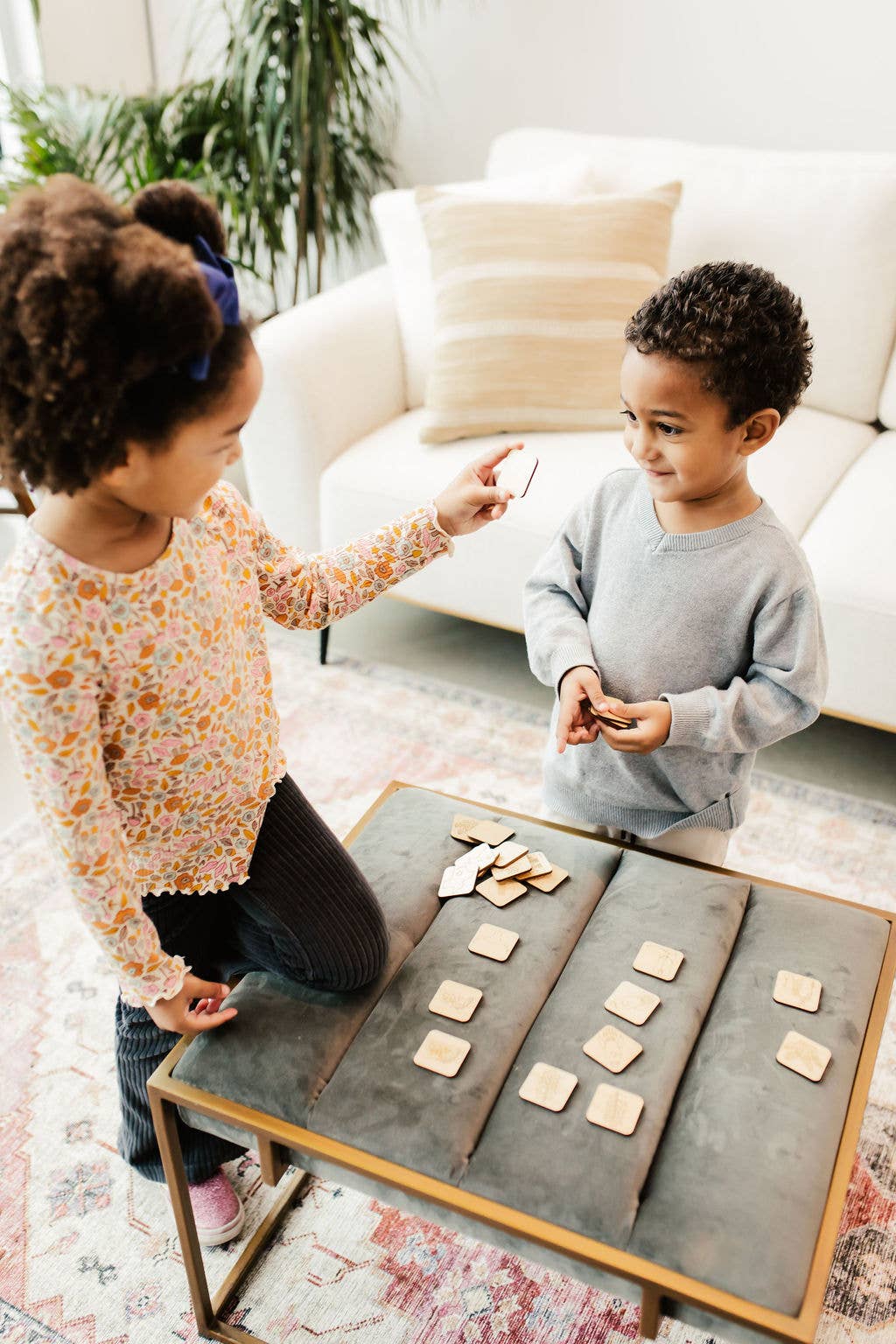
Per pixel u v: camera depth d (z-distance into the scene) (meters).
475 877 1.20
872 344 2.22
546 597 1.29
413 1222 1.34
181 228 0.84
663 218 2.14
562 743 1.19
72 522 0.85
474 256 2.10
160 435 0.78
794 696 1.15
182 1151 1.28
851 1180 1.37
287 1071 1.01
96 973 1.64
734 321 0.98
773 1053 1.02
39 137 2.53
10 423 0.77
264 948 1.17
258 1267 1.29
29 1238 1.32
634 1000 1.06
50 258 0.71
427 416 2.14
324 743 2.08
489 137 2.82
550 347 2.08
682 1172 0.93
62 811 0.89
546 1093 0.98
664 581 1.16
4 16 2.72
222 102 2.71
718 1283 0.86
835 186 2.16
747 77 2.49
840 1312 1.24
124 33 3.01
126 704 0.93
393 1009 1.07
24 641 0.84
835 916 1.16
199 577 0.95
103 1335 1.22
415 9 2.71
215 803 1.07
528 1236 0.90
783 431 2.18
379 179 2.98
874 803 1.96
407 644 2.39
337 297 2.30
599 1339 1.22
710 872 1.23
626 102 2.63
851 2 2.32
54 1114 1.45
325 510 2.17
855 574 1.79
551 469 2.04
